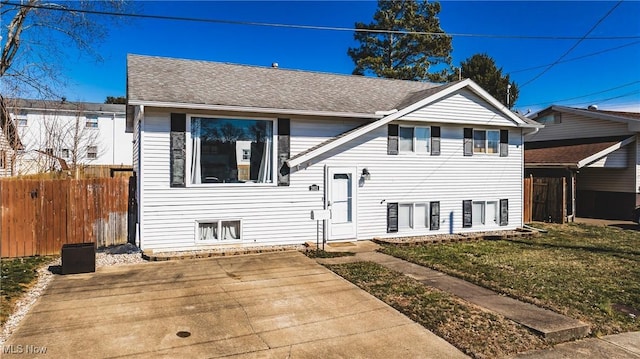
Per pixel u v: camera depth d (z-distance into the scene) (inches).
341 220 446.6
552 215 653.3
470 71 1284.4
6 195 362.0
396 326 206.5
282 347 181.3
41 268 319.0
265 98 426.0
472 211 516.7
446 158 497.0
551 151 769.6
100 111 1044.5
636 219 619.2
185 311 225.0
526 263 350.3
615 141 693.3
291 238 423.8
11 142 695.1
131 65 435.2
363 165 454.0
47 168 720.3
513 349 182.1
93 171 776.9
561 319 215.2
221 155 397.4
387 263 347.9
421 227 487.5
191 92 394.9
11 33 602.5
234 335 193.5
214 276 299.3
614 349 184.4
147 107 366.6
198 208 387.5
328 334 196.2
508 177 538.6
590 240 476.1
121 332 194.5
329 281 288.7
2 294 246.7
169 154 376.2
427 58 1224.2
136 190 407.5
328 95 484.7
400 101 518.3
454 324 209.3
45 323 204.1
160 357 169.6
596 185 740.7
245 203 405.1
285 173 420.2
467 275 306.2
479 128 519.5
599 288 275.3
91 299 243.0
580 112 788.6
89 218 391.5
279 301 244.1
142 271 311.6
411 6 1212.5
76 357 167.9
